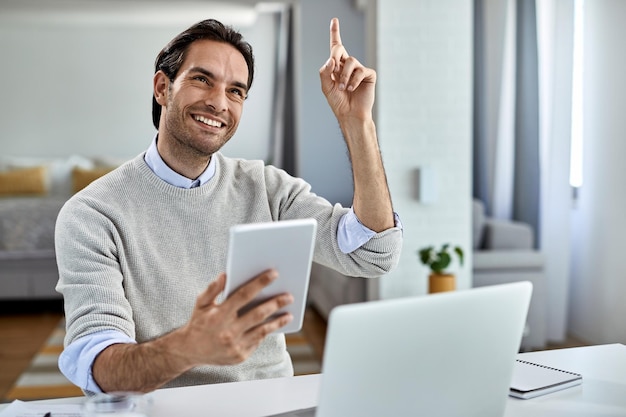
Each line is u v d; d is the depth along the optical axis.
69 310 1.45
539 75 4.84
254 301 1.12
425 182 4.14
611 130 4.32
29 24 7.81
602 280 4.45
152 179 1.63
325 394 0.99
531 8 4.81
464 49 4.20
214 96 1.59
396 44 4.15
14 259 5.80
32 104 7.90
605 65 4.35
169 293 1.60
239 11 7.47
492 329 1.12
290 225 1.07
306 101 6.71
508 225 4.61
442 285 4.03
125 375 1.25
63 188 7.47
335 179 6.76
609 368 1.57
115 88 7.98
